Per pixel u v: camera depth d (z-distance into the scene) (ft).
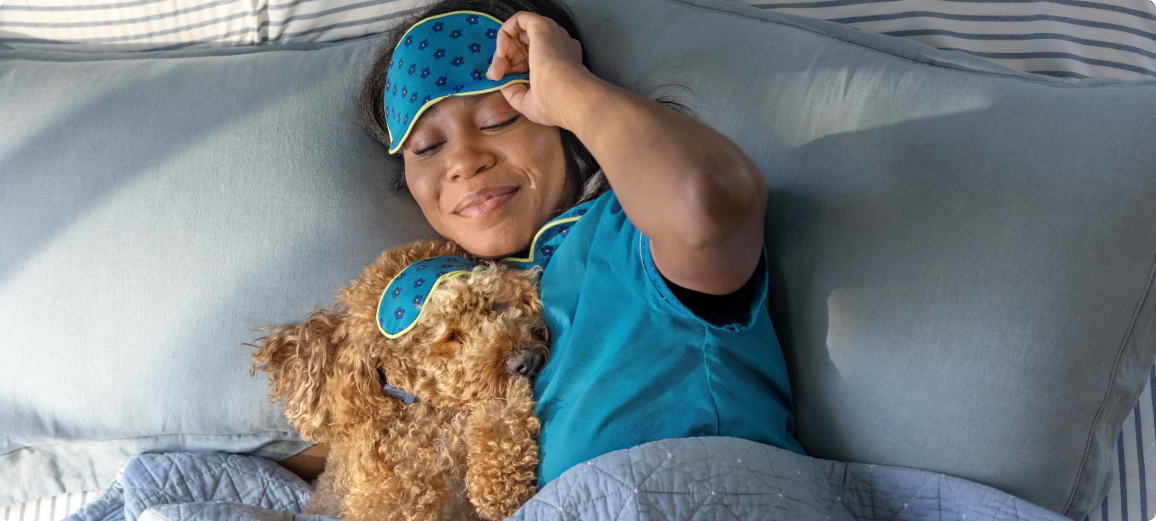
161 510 3.23
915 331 2.85
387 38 4.08
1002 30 3.97
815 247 3.09
